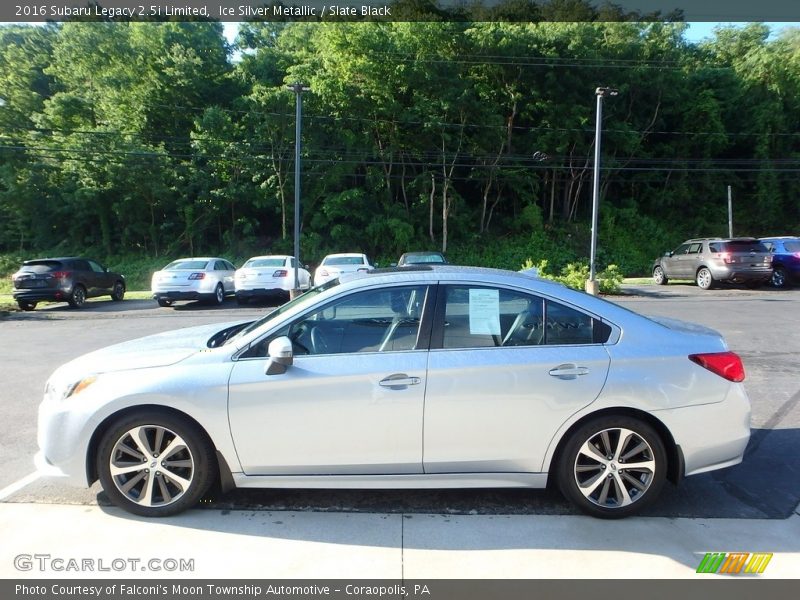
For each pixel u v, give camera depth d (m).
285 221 33.12
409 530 3.37
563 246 35.75
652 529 3.38
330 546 3.17
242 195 32.50
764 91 40.53
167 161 32.34
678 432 3.48
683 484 4.08
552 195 37.75
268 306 17.39
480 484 3.51
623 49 35.06
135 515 3.52
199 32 34.31
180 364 3.52
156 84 33.38
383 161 33.69
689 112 38.75
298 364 3.46
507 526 3.42
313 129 31.31
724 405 3.54
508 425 3.44
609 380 3.44
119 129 32.62
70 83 35.44
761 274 19.05
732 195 41.31
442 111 31.98
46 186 33.41
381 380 3.40
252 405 3.40
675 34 37.88
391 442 3.43
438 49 31.20
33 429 5.35
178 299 16.95
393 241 33.22
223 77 35.03
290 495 3.86
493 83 34.75
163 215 35.16
